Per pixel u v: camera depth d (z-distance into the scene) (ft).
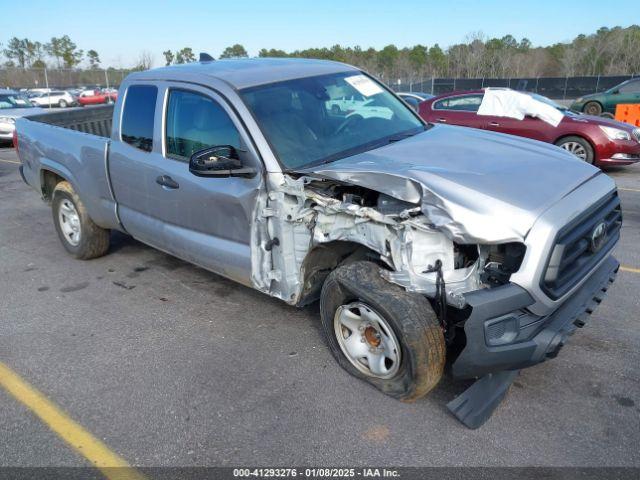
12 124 48.57
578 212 9.91
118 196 16.34
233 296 16.06
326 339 12.43
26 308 15.81
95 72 145.48
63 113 22.08
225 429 10.34
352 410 10.73
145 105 14.97
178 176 13.74
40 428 10.61
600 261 11.10
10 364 12.87
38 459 9.79
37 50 258.57
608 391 11.03
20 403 11.39
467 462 9.29
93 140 16.85
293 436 10.07
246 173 11.94
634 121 47.37
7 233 23.31
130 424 10.60
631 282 16.20
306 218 11.19
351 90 14.87
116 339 13.84
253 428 10.33
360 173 10.62
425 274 9.90
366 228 10.30
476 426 9.92
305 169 11.68
